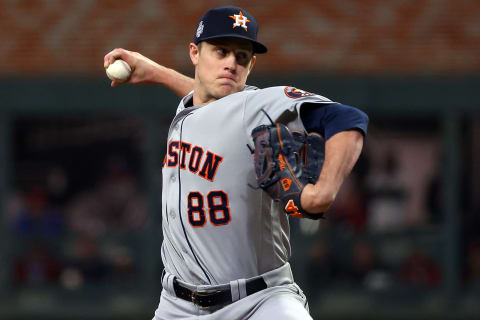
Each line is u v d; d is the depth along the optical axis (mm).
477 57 41156
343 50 41594
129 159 45031
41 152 44719
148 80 14008
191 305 11984
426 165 43219
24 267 41469
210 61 11531
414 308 40469
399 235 41156
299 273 40281
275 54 41625
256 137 10734
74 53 41719
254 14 42406
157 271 41188
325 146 10344
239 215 11445
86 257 41562
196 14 42438
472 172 44000
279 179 10500
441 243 40781
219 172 11383
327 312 40688
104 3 42625
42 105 41250
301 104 10672
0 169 41312
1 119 41344
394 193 42469
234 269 11641
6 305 41156
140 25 42281
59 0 42594
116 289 41156
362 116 10320
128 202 43750
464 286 41000
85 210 43562
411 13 42188
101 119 44938
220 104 11492
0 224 41312
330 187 10070
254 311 11609
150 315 40750
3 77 41344
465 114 40906
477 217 42312
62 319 41125
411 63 41250
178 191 11766
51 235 41906
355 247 41062
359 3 42469
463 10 42062
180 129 11797
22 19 42250
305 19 42250
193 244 11734
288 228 12180
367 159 42969
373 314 40688
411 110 40969
